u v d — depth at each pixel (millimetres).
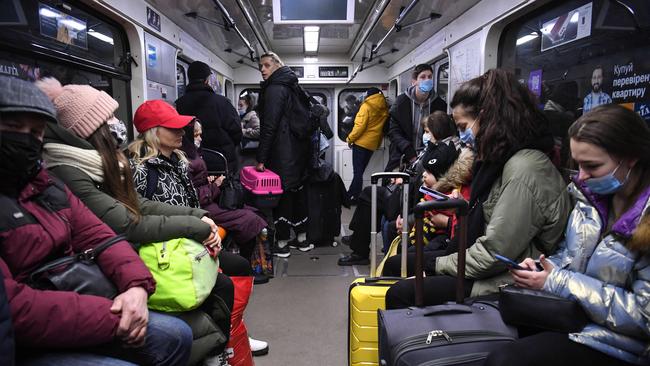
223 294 2020
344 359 2492
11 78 1202
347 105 8383
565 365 1204
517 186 1607
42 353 1301
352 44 7105
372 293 1997
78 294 1300
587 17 2625
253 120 5367
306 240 4879
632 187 1290
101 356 1336
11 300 1124
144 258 1679
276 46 7273
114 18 3258
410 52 6320
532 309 1328
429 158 2977
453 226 2350
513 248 1615
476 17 3832
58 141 1661
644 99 2225
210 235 1899
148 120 2262
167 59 4344
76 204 1517
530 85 3262
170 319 1555
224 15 4035
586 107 2652
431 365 1314
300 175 4379
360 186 6621
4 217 1214
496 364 1225
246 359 2258
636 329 1175
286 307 3271
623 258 1258
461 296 1640
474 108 1869
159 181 2221
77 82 2881
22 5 2273
